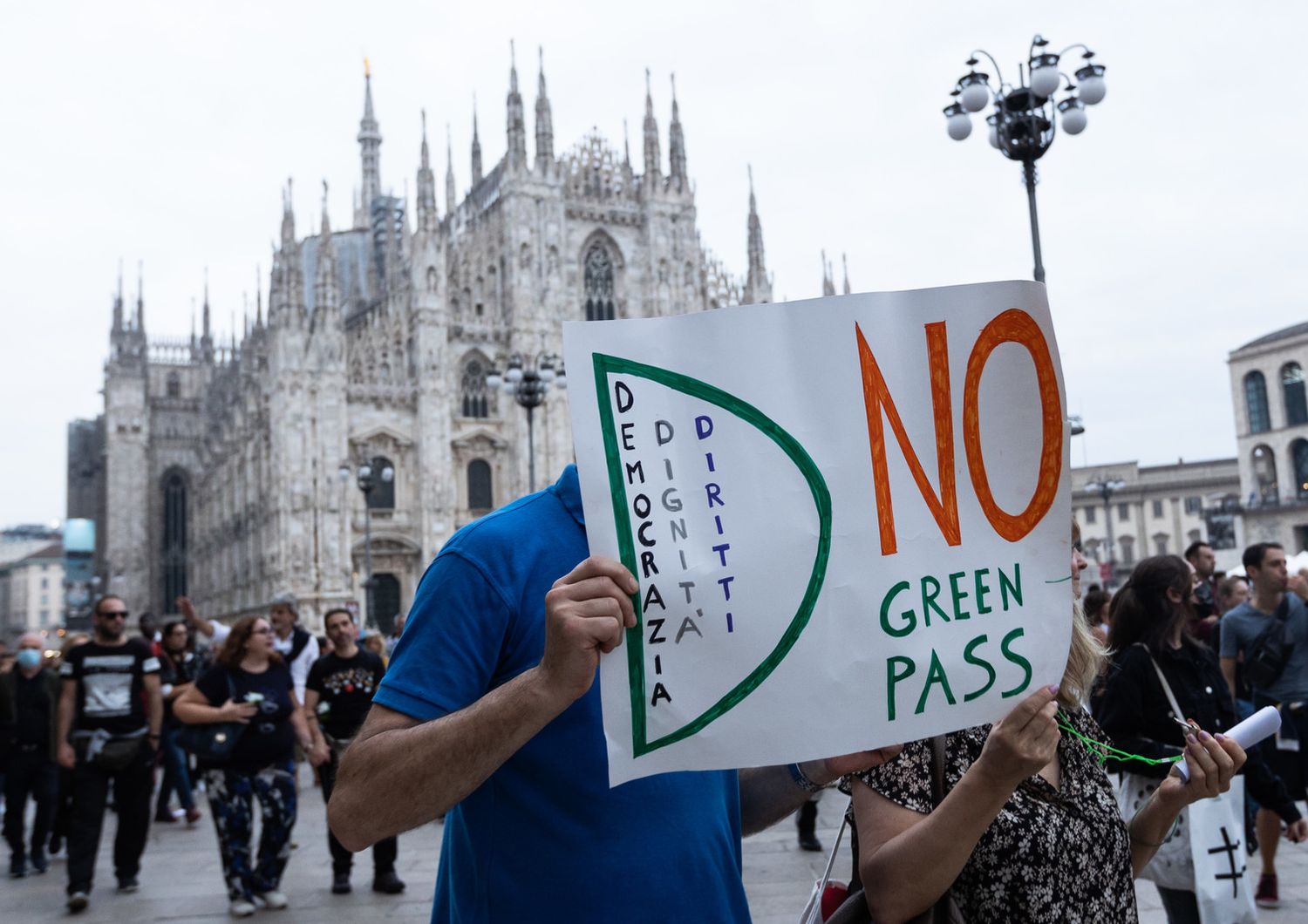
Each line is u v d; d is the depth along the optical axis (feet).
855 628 9.46
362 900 37.76
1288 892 33.35
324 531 217.36
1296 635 34.68
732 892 10.05
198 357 401.49
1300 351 270.87
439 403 228.63
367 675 43.34
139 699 40.70
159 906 38.32
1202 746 12.20
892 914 10.28
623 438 9.46
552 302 244.83
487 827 9.57
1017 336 10.05
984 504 9.90
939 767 11.25
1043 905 11.02
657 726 9.09
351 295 342.85
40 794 47.73
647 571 9.26
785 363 9.73
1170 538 359.25
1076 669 12.30
